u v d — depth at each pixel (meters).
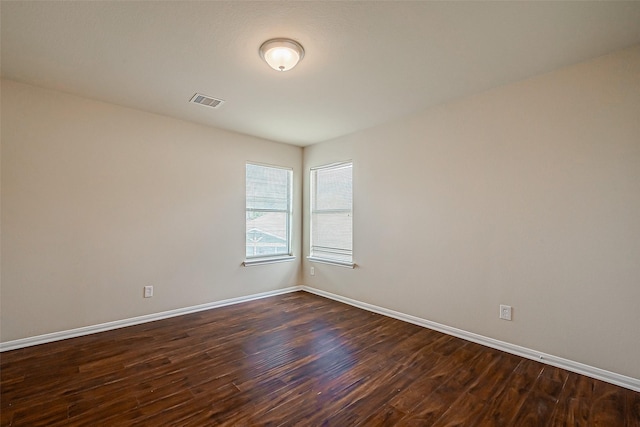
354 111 3.29
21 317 2.67
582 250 2.27
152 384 2.09
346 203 4.20
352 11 1.74
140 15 1.77
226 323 3.31
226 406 1.86
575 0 1.63
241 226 4.14
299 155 4.82
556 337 2.38
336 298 4.27
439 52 2.16
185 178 3.63
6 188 2.61
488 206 2.76
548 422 1.73
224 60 2.28
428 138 3.23
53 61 2.30
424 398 1.95
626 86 2.10
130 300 3.24
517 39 2.00
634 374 2.06
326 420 1.74
